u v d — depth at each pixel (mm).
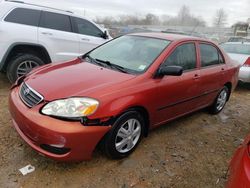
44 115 2574
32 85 2910
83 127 2539
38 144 2637
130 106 2887
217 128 4402
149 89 3098
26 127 2664
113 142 2865
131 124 3055
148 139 3662
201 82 4027
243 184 1672
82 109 2557
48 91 2727
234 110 5504
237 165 1891
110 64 3500
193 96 3969
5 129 3521
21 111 2727
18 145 3174
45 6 5590
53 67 3471
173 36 3982
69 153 2559
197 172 3053
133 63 3430
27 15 5262
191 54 3936
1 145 3145
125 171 2908
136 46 3771
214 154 3504
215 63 4523
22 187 2533
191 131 4129
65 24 5812
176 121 4434
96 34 6445
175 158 3281
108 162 3023
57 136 2480
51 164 2887
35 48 5414
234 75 5055
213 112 4949
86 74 3119
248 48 7938
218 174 3062
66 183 2639
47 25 5531
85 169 2867
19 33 5082
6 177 2635
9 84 5504
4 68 5332
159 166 3074
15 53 5246
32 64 5344
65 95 2646
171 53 3547
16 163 2852
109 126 2721
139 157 3199
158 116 3420
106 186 2654
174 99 3564
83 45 6090
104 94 2713
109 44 4148
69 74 3127
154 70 3250
